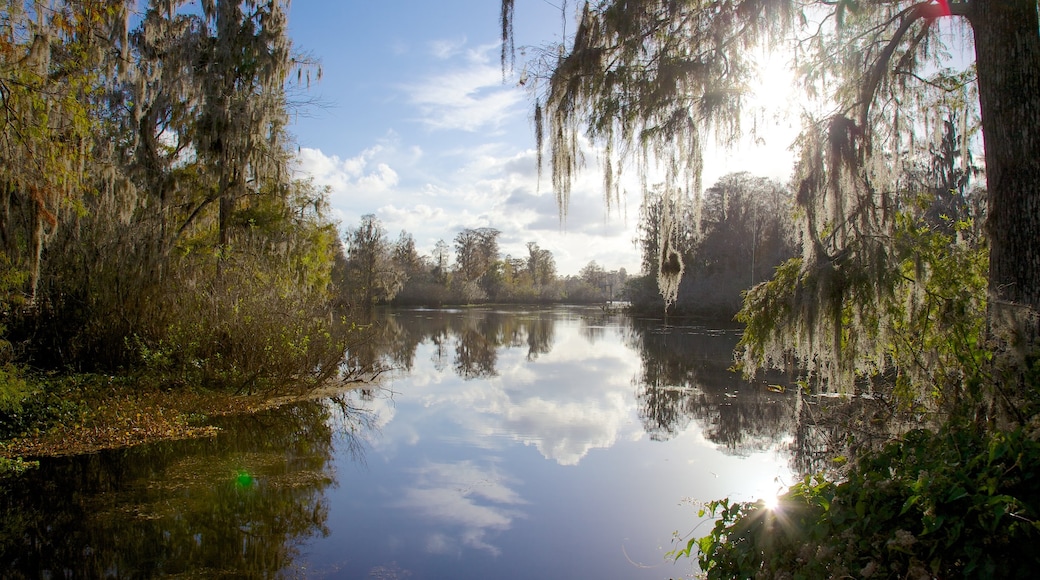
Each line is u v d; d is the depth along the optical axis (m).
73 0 7.43
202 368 11.92
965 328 3.71
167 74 13.01
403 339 26.61
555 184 4.94
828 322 4.19
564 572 5.13
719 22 4.03
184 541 5.75
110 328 11.80
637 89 4.22
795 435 7.83
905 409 4.27
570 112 4.62
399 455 8.58
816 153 4.20
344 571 5.19
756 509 3.32
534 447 9.02
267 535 5.89
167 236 12.66
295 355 12.45
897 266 3.88
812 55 4.82
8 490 6.98
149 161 12.91
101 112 11.94
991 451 2.43
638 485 7.26
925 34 4.34
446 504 6.71
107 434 9.05
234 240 15.05
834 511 2.88
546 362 19.09
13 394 8.48
